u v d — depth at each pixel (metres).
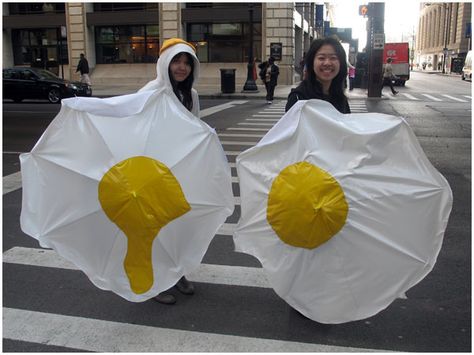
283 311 3.35
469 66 41.41
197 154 3.16
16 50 32.88
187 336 3.05
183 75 3.49
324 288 2.91
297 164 2.84
